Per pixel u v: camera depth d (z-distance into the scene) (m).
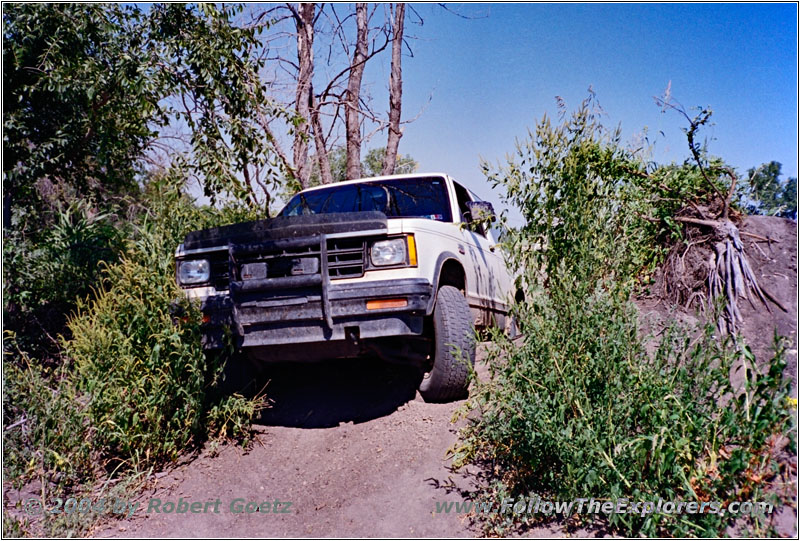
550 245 4.16
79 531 3.89
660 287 5.57
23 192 7.23
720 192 5.55
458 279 5.61
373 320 4.59
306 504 4.07
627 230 4.86
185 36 6.33
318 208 6.32
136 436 4.45
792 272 5.00
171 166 6.01
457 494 3.89
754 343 4.58
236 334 4.74
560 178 4.20
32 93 7.08
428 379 5.01
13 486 4.34
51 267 6.63
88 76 6.82
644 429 3.47
